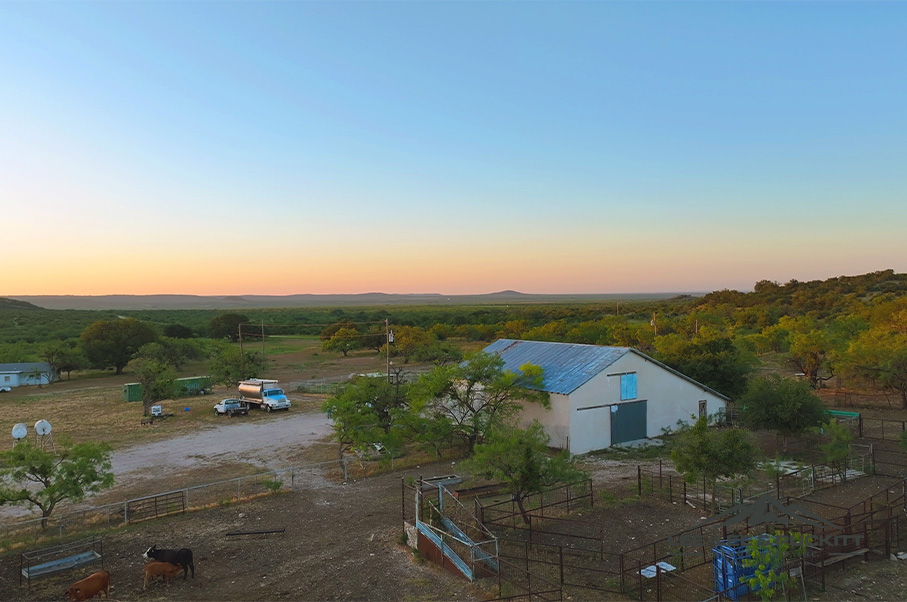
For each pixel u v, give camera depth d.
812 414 27.45
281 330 148.75
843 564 14.93
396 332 86.25
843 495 21.12
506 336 94.50
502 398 29.80
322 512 20.58
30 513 21.94
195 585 14.83
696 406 34.84
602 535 16.53
